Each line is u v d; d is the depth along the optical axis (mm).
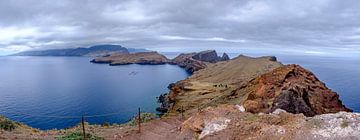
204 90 111625
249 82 73312
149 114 54281
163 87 168375
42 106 112625
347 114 24203
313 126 23672
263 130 25219
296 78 61062
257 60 170375
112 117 94438
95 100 126125
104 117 94562
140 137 31422
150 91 153000
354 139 21203
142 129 34406
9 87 169250
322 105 52188
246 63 171000
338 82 181875
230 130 27266
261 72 140375
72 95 139375
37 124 85688
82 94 142750
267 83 60875
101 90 157250
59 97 133375
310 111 43906
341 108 55062
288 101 43156
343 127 22594
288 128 24500
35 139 31406
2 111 103438
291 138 23000
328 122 23609
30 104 116688
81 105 115188
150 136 31453
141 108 108938
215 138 26828
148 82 192250
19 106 112625
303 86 52875
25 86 173875
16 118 92688
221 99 72688
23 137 32281
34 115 96625
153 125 35781
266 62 159250
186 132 30781
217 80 145375
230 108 34562
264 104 45000
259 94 55594
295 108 43125
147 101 123562
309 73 65062
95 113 101000
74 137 31328
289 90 44594
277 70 65062
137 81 198000
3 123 38969
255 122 27234
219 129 28141
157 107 110312
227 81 137250
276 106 42812
